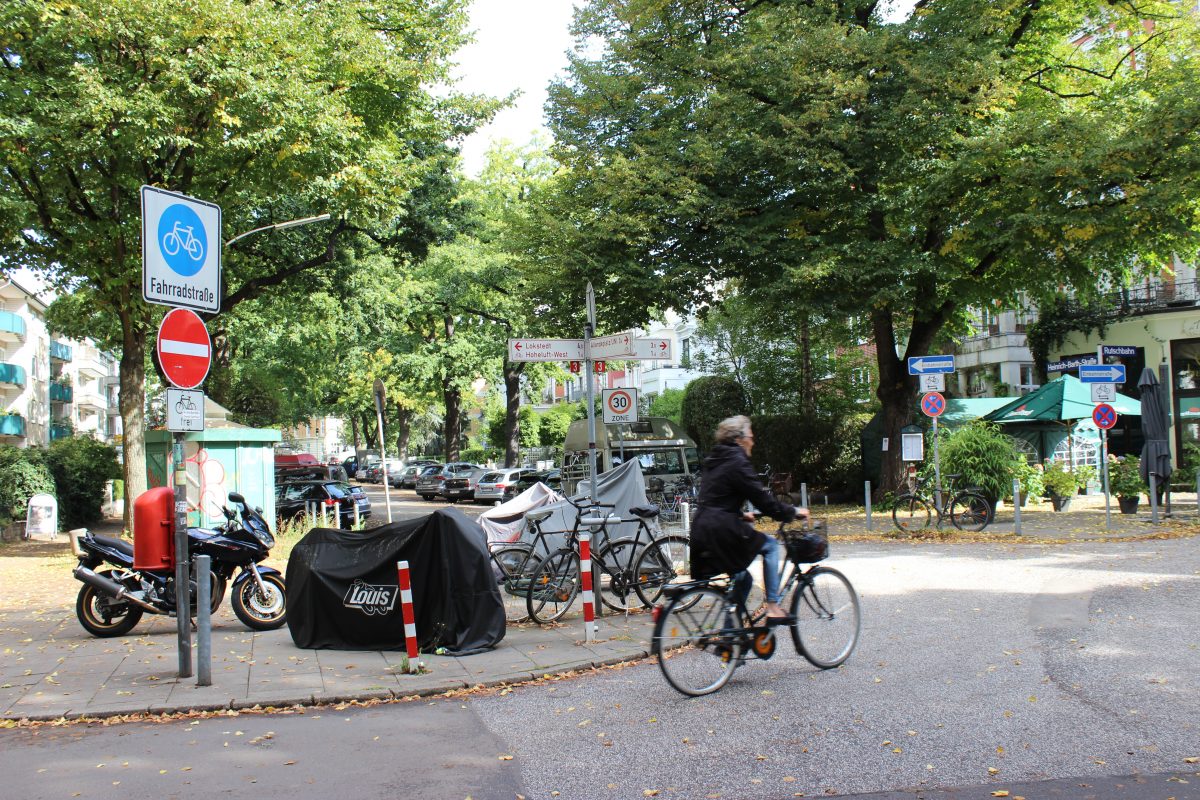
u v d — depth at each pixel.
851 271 19.03
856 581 11.44
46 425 51.25
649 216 19.61
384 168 19.47
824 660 7.11
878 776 4.70
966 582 11.01
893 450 23.34
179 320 7.38
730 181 20.59
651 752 5.26
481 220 36.94
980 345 37.41
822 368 31.64
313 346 42.88
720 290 23.97
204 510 19.00
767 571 6.75
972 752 5.00
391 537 8.58
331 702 6.74
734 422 6.87
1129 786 4.43
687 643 6.51
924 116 18.77
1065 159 17.14
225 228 20.25
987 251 20.38
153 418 39.09
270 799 4.71
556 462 44.84
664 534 11.62
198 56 15.83
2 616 10.90
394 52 20.14
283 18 17.05
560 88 21.81
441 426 77.81
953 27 19.48
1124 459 20.27
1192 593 9.63
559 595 9.78
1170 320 27.44
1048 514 20.20
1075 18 22.05
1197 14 22.38
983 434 19.62
